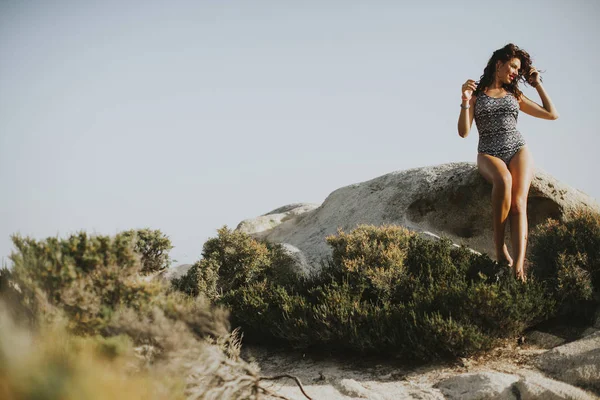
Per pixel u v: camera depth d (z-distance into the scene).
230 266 9.63
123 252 4.57
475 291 6.57
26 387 3.13
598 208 10.18
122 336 4.16
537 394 5.11
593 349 5.81
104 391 3.45
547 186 9.82
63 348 3.73
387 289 7.55
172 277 9.80
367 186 12.12
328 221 12.14
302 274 9.77
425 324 6.35
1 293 4.27
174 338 4.14
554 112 9.23
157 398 3.76
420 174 11.17
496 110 9.02
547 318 7.00
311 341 7.05
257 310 7.62
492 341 6.33
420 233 9.78
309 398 4.97
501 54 9.09
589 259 7.43
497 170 8.62
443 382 5.80
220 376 4.37
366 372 6.37
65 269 4.24
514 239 8.38
